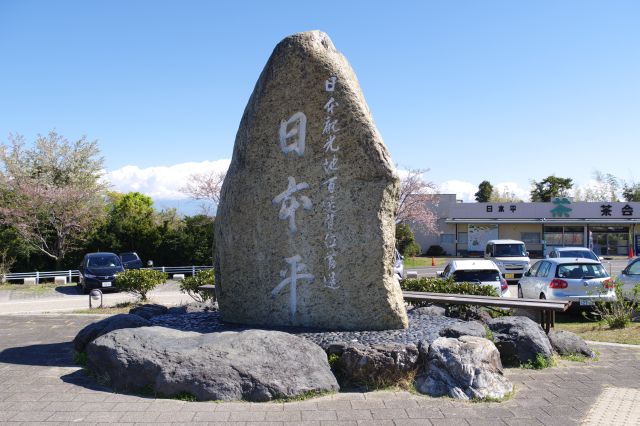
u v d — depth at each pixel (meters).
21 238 27.86
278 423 5.03
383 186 7.41
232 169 8.00
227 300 7.97
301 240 7.58
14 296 20.25
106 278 20.77
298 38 7.68
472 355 6.01
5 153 30.73
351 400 5.68
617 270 27.17
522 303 9.17
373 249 7.36
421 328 7.41
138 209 37.44
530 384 6.39
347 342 6.59
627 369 7.18
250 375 5.74
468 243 43.19
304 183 7.58
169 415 5.19
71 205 29.05
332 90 7.52
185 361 5.84
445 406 5.52
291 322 7.61
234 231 7.82
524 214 42.12
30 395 5.81
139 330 6.58
